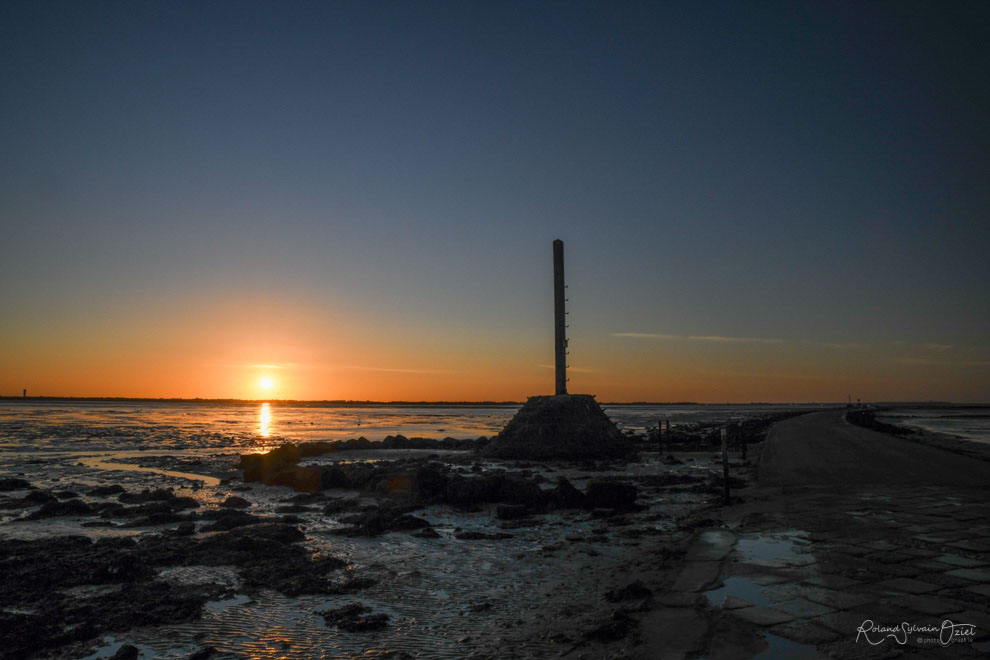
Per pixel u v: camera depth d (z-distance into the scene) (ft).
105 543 37.86
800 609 21.76
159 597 27.37
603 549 36.19
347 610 25.29
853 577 25.46
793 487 54.54
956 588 23.81
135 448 126.21
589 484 53.93
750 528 36.60
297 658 20.48
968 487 52.31
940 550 29.81
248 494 63.62
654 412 548.72
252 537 37.83
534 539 40.16
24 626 23.66
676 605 22.97
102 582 29.91
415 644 21.49
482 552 36.55
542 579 29.99
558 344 125.90
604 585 28.35
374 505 55.62
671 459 98.27
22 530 43.65
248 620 24.47
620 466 92.32
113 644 22.11
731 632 19.80
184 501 55.72
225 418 313.94
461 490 56.03
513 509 48.49
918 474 61.82
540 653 20.11
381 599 27.12
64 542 38.11
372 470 69.62
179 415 357.61
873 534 33.55
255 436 170.91
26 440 141.28
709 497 55.83
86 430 183.21
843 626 19.95
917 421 292.40
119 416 312.50
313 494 61.72
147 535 41.50
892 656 17.47
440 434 189.26
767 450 96.07
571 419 114.11
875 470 65.72
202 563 33.65
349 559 34.94
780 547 31.17
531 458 107.65
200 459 100.22
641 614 22.74
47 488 66.44
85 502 56.44
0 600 27.22
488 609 25.36
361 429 214.90
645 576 29.27
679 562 31.04
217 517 48.44
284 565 32.73
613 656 19.17
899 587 23.97
